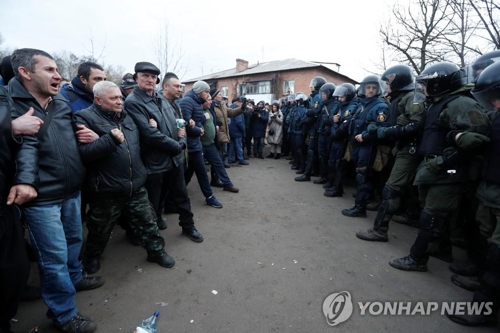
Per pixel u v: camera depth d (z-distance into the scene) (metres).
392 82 3.07
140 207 2.23
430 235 2.29
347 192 4.75
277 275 2.31
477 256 2.33
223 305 1.94
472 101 2.07
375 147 3.39
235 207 3.88
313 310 1.92
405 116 2.67
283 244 2.85
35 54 1.49
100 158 1.89
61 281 1.61
